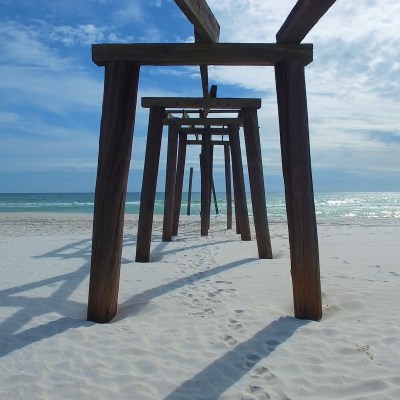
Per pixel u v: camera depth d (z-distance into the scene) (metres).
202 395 2.40
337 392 2.41
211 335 3.29
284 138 3.62
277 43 3.61
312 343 3.08
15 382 2.52
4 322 3.55
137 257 6.77
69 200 52.75
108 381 2.56
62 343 3.12
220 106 6.99
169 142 9.40
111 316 3.74
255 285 4.89
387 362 2.72
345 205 42.84
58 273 5.77
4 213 25.39
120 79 3.64
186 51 3.64
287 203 3.64
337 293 4.36
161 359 2.86
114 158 3.62
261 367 2.72
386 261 6.34
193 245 8.72
